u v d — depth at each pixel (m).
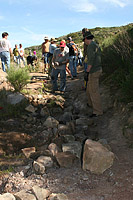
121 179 2.20
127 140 3.03
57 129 3.64
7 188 2.21
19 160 2.81
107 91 5.03
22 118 4.32
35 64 11.78
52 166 2.66
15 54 12.20
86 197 1.98
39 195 2.01
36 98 5.44
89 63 3.93
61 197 1.95
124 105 3.89
